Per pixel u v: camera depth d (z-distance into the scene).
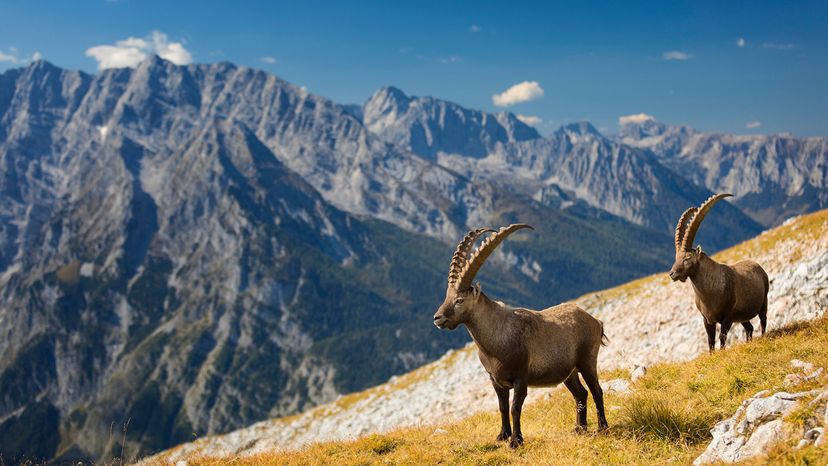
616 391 16.12
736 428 9.23
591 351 12.17
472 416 18.47
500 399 11.98
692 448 10.25
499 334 11.23
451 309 10.99
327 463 12.04
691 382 13.73
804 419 8.17
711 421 11.22
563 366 11.64
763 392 9.83
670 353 25.08
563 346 11.59
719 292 16.22
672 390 14.04
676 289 32.97
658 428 11.20
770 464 7.73
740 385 12.35
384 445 13.06
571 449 11.01
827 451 7.29
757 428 8.77
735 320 16.92
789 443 7.95
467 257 11.49
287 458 12.61
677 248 16.70
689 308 28.64
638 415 11.81
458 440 12.77
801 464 7.37
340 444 13.69
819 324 15.17
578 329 11.91
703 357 15.87
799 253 27.66
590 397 16.33
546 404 17.22
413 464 11.36
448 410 34.38
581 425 12.30
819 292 19.67
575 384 12.40
